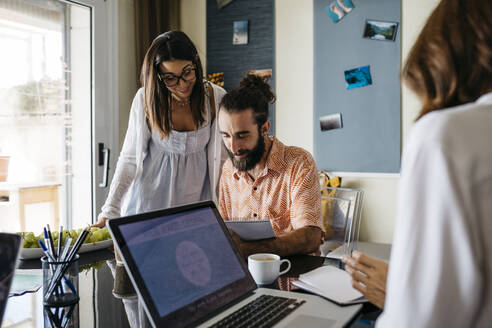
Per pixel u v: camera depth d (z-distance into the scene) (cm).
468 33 53
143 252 78
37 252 134
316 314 82
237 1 334
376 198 296
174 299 78
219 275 90
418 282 45
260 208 158
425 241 46
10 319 85
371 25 293
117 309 90
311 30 313
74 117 269
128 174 166
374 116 294
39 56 249
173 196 168
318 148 311
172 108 163
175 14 348
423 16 279
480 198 44
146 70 153
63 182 263
